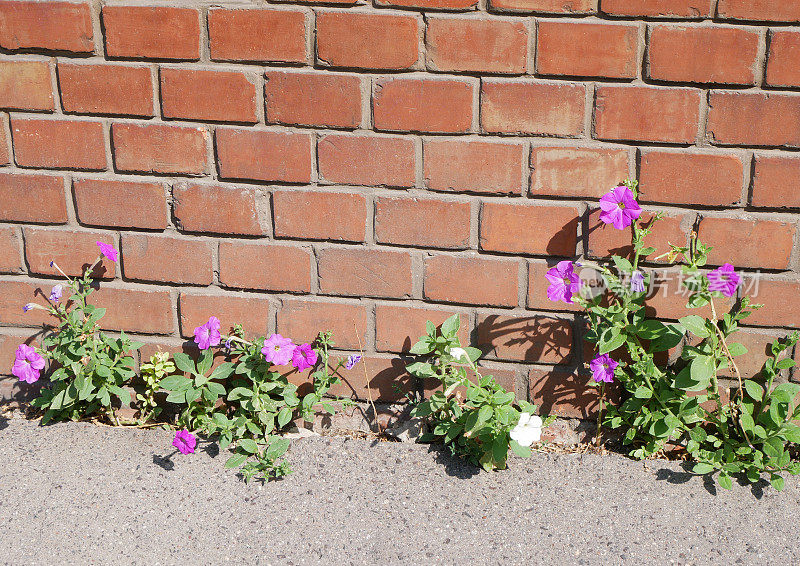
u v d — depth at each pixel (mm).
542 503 1739
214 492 1774
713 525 1671
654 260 1807
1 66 1858
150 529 1666
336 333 1975
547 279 1822
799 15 1616
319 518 1698
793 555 1598
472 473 1832
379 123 1799
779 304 1809
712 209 1772
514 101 1750
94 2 1796
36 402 2023
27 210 1969
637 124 1733
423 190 1840
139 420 2049
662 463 1849
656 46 1676
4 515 1694
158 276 1982
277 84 1798
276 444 1854
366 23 1734
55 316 2057
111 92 1855
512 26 1701
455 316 1874
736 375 1882
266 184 1881
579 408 1959
